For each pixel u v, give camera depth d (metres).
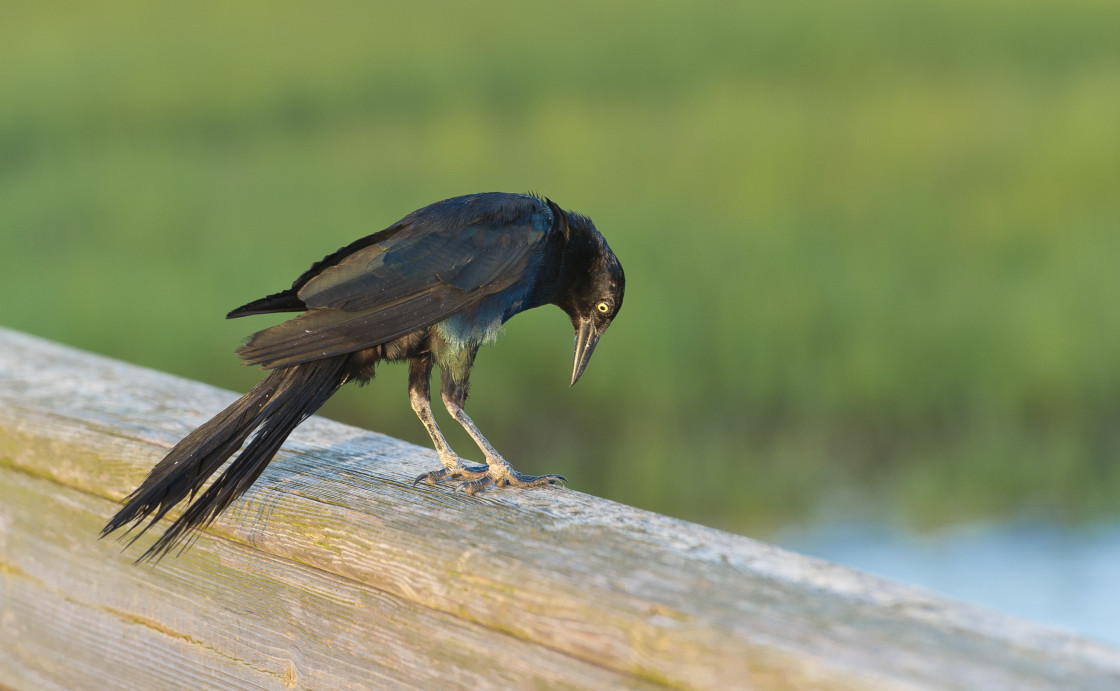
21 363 5.07
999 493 12.20
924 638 2.51
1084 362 14.62
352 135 28.14
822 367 14.83
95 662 4.16
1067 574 10.35
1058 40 38.12
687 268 17.39
